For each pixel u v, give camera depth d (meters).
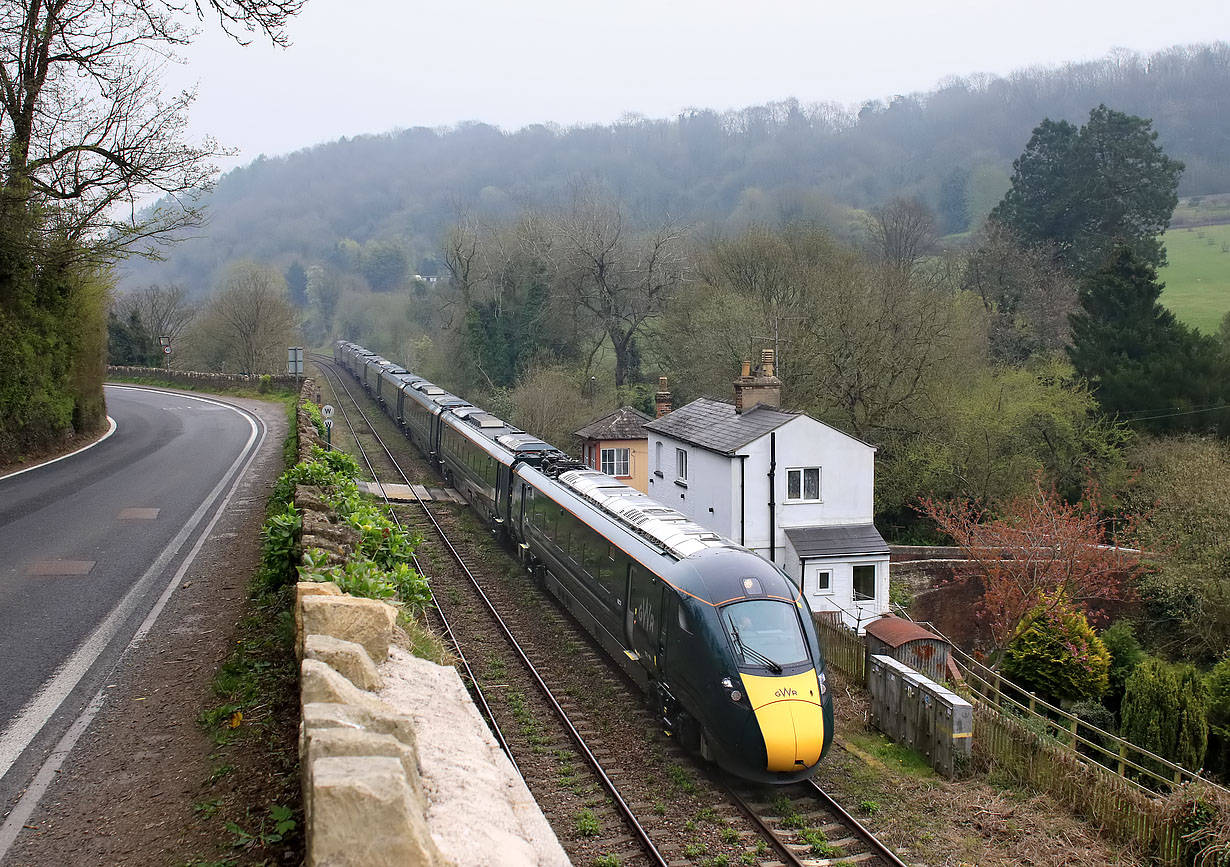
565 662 17.12
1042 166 58.25
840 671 18.62
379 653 8.32
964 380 37.94
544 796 11.98
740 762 12.54
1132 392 36.72
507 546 25.69
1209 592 25.27
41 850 6.43
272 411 42.31
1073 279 53.62
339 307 100.62
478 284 57.62
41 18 21.80
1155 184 55.78
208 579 13.64
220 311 65.81
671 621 14.20
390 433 45.12
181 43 22.12
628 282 52.22
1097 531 29.73
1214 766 19.39
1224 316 48.06
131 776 7.54
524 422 44.91
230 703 8.97
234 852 6.35
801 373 37.06
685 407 31.16
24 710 8.81
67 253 23.06
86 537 16.22
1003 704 19.02
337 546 12.15
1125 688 20.34
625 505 18.45
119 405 43.94
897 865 10.96
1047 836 12.07
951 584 27.91
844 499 25.69
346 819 4.39
